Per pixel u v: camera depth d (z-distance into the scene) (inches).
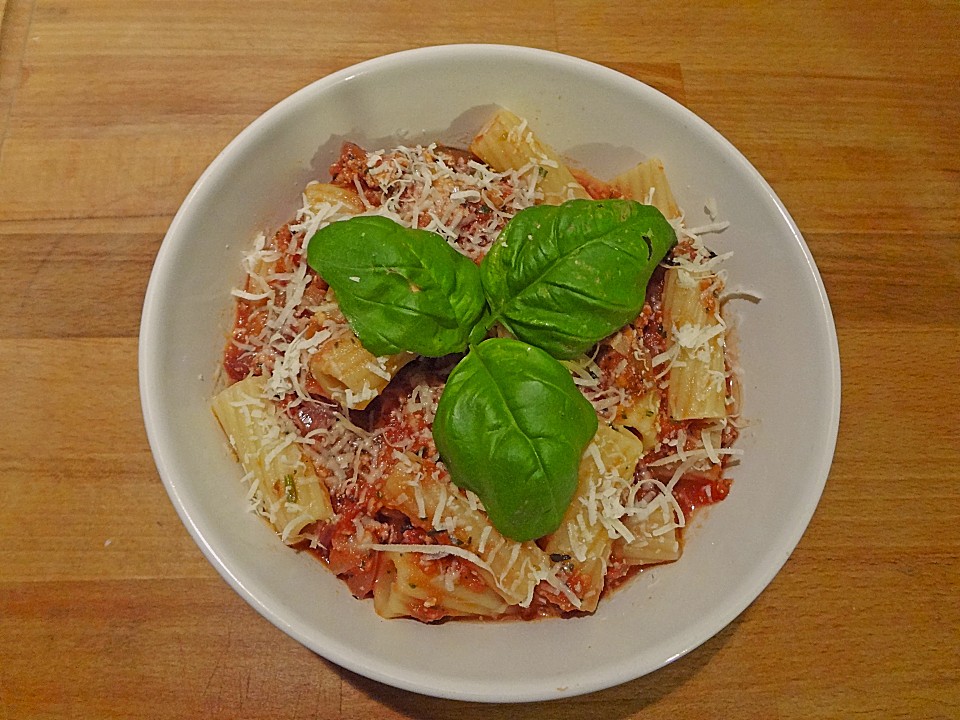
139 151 10.4
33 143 10.3
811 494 8.4
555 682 7.5
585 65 9.6
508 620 8.6
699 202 9.9
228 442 8.9
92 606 8.9
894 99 11.5
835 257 10.7
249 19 11.0
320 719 8.8
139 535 9.1
